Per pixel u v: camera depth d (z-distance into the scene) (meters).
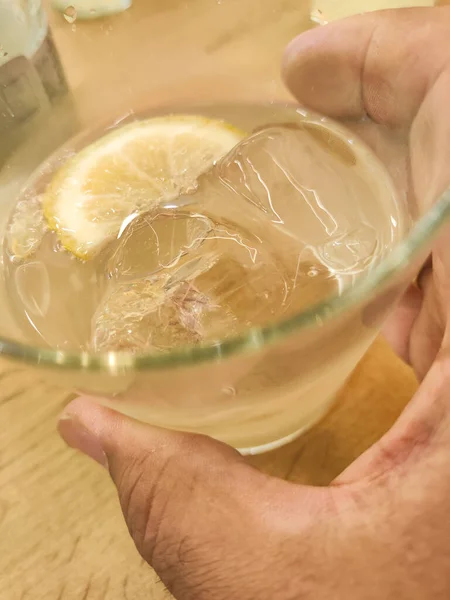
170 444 0.10
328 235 0.12
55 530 0.12
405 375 0.13
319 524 0.09
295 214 0.13
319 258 0.12
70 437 0.11
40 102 0.15
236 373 0.08
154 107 0.16
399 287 0.09
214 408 0.09
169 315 0.10
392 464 0.10
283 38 0.15
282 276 0.11
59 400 0.13
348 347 0.09
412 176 0.11
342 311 0.07
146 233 0.12
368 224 0.12
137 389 0.08
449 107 0.10
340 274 0.11
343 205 0.13
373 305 0.08
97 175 0.14
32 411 0.13
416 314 0.13
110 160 0.14
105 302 0.11
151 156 0.14
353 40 0.12
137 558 0.12
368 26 0.12
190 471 0.10
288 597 0.09
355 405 0.13
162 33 0.15
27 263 0.13
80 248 0.13
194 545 0.10
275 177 0.13
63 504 0.12
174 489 0.10
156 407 0.09
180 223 0.13
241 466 0.10
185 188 0.14
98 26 0.15
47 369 0.07
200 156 0.14
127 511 0.10
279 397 0.10
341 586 0.09
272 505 0.10
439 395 0.10
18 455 0.13
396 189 0.12
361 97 0.13
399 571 0.09
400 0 0.15
